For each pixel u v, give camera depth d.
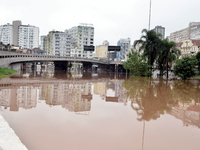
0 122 7.26
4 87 18.84
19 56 44.47
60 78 34.19
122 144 6.03
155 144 6.11
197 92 19.28
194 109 11.38
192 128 7.81
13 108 10.48
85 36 122.19
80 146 5.79
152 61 45.69
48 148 5.58
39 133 6.77
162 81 33.38
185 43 75.88
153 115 9.73
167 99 14.63
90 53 124.62
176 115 9.84
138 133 7.07
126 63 48.28
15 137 6.01
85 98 14.40
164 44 43.88
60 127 7.47
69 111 10.11
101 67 107.56
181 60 39.97
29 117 8.76
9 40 146.62
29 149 5.47
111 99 14.16
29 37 149.12
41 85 21.72
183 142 6.34
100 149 5.62
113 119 8.81
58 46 116.50
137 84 26.48
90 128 7.46
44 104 11.74
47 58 55.22
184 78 41.38
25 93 15.64
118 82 29.69
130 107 11.51
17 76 33.91
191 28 132.50
